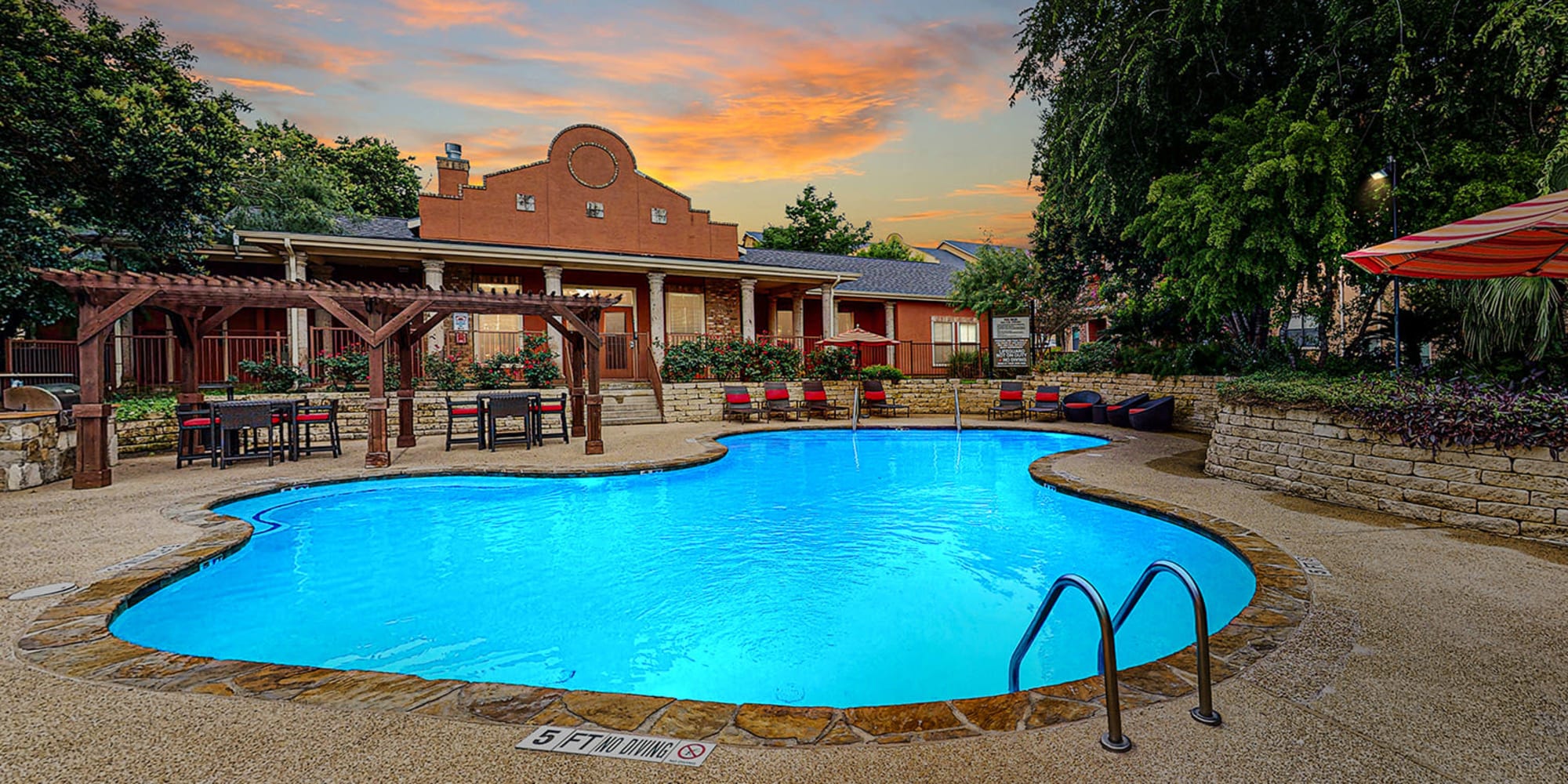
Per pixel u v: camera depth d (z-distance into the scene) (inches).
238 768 87.9
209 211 538.6
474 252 622.8
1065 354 763.4
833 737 95.5
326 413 439.2
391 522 288.2
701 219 792.3
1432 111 291.6
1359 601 151.7
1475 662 119.8
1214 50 339.6
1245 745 92.0
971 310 968.9
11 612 150.9
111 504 273.1
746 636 175.9
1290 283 330.6
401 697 108.9
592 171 732.7
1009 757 89.5
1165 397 542.9
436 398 543.5
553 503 322.3
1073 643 166.4
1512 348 258.8
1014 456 473.1
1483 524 216.8
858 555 244.7
